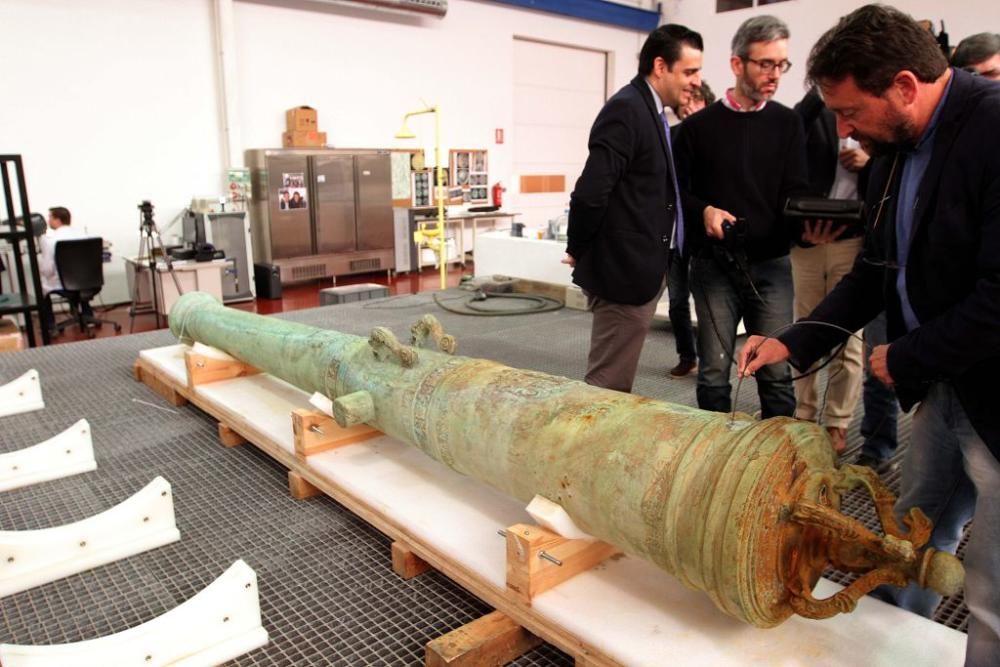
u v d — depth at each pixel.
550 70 10.26
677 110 2.49
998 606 1.13
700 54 2.12
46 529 1.79
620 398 1.44
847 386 2.45
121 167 6.77
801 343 1.47
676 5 10.64
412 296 5.43
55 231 5.88
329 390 2.10
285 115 7.77
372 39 8.24
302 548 1.85
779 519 1.09
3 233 4.35
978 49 2.39
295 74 7.75
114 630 1.55
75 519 2.03
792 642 1.24
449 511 1.72
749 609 1.11
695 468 1.18
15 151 6.20
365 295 5.54
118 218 6.82
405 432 1.82
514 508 1.74
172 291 6.12
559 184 10.77
